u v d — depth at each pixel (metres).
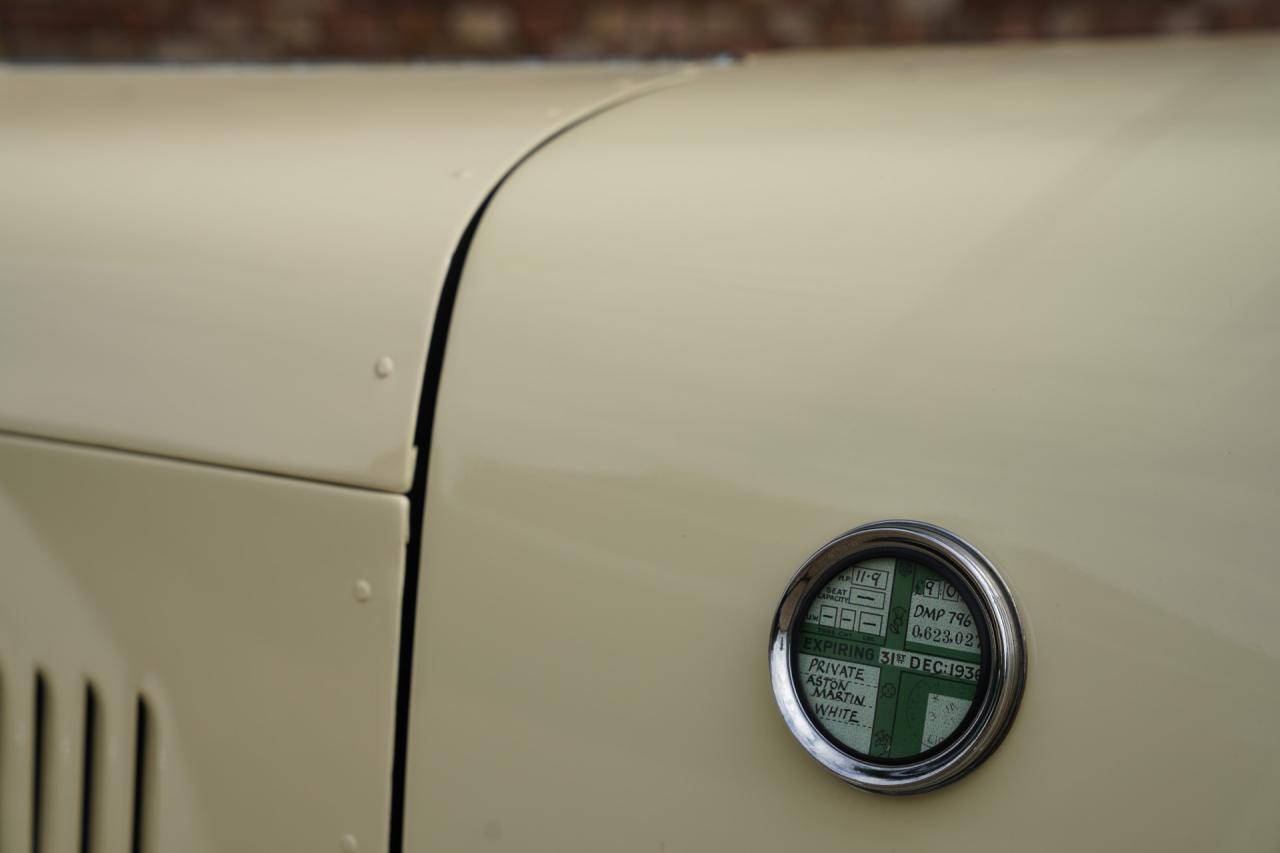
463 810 0.89
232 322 0.96
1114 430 0.80
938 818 0.81
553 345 0.90
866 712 0.82
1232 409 0.79
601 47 3.23
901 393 0.84
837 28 3.12
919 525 0.82
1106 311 0.82
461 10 3.27
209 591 0.94
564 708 0.87
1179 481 0.79
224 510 0.94
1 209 1.05
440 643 0.90
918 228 0.87
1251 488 0.78
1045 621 0.80
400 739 0.90
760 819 0.84
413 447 0.91
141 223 1.01
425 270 0.94
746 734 0.84
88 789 0.98
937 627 0.82
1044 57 1.06
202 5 3.38
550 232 0.93
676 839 0.85
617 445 0.87
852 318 0.85
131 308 0.99
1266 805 0.77
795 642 0.83
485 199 0.96
